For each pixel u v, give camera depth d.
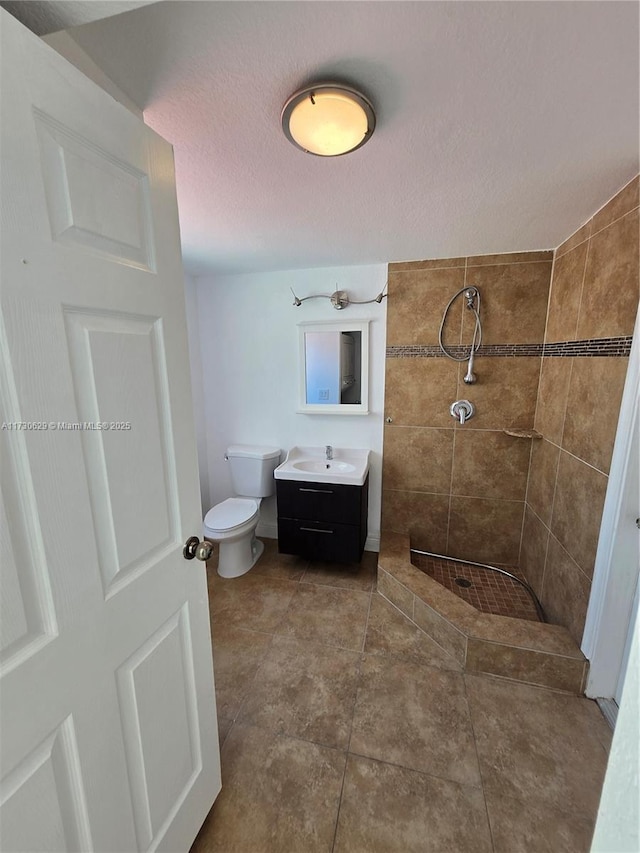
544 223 1.71
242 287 2.65
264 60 0.79
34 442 0.56
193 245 1.98
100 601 0.69
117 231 0.71
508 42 0.75
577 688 1.57
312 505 2.36
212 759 1.11
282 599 2.22
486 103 0.92
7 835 0.55
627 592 1.43
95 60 0.78
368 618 2.05
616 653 1.49
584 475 1.63
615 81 0.84
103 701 0.72
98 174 0.66
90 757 0.69
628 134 1.04
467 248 2.06
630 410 1.31
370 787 1.21
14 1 0.56
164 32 0.72
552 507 1.97
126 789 0.78
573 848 1.06
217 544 2.63
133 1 0.57
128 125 0.72
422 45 0.76
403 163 1.18
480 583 2.34
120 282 0.71
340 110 0.89
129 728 0.79
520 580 2.34
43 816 0.61
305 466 2.60
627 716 0.46
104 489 0.70
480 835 1.09
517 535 2.44
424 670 1.69
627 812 0.46
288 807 1.16
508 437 2.34
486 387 2.32
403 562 2.26
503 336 2.23
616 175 1.28
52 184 0.58
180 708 0.95
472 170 1.23
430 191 1.37
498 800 1.18
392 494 2.63
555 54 0.77
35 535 0.57
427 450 2.50
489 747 1.34
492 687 1.60
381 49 0.77
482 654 1.66
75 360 0.63
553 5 0.67
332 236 1.86
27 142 0.53
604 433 1.48
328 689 1.59
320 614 2.08
